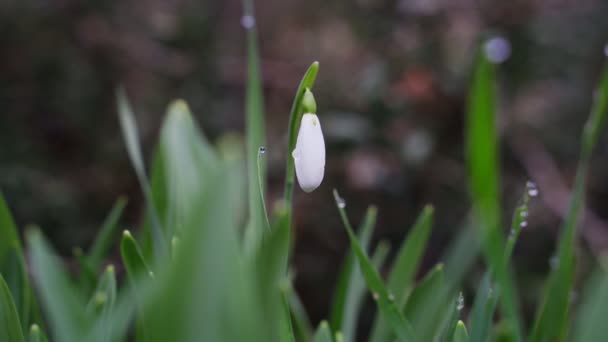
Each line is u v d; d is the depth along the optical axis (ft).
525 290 3.17
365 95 3.17
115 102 3.56
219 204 0.92
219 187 0.92
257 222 1.24
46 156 3.53
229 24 4.02
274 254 1.07
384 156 3.13
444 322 1.31
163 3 3.79
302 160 1.20
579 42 3.49
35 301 1.31
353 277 1.44
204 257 0.92
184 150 1.42
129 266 1.17
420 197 3.28
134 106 3.52
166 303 0.94
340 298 1.42
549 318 1.32
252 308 0.98
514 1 3.25
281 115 3.61
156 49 3.61
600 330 1.07
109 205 3.50
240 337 0.97
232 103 3.62
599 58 3.53
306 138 1.19
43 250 1.15
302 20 4.21
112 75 3.54
